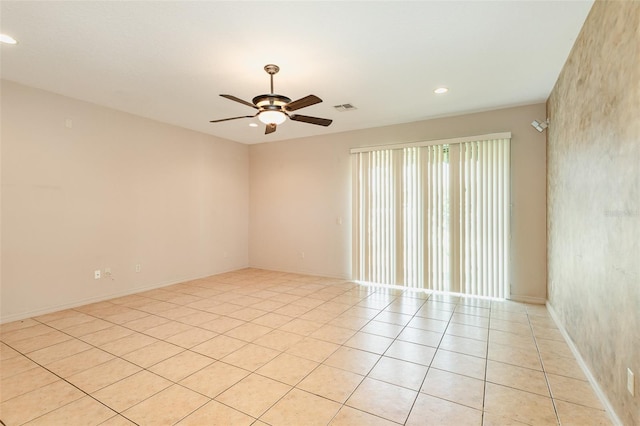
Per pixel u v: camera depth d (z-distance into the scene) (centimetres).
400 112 468
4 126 361
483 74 344
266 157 673
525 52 298
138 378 247
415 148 507
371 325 357
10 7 228
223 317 383
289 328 349
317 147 611
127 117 476
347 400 219
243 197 686
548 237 418
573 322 290
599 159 225
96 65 322
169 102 430
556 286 367
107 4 225
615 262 196
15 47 287
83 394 226
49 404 215
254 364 269
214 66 323
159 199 522
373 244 547
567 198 316
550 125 402
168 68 328
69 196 414
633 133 172
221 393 227
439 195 489
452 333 335
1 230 360
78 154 422
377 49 290
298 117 324
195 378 247
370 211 550
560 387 234
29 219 380
